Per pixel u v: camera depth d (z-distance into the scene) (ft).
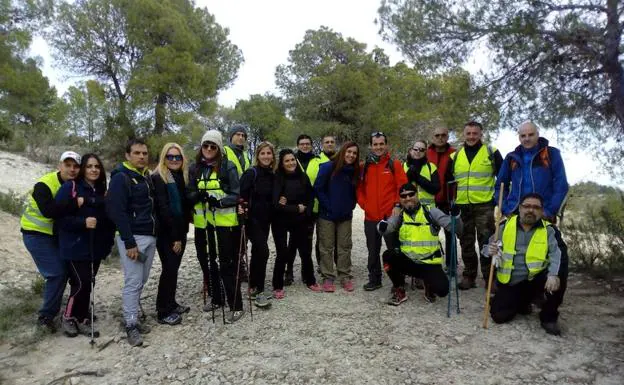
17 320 15.87
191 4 77.25
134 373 12.78
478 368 12.59
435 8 20.38
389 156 19.11
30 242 15.01
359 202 19.39
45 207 14.44
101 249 15.69
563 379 11.97
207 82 70.18
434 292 17.15
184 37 67.05
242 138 20.56
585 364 12.66
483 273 19.27
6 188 41.19
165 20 65.87
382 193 18.86
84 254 15.11
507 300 15.52
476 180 18.56
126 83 68.08
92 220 14.85
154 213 15.33
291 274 20.31
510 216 16.31
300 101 96.02
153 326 15.90
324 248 19.47
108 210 14.28
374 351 13.67
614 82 18.57
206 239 17.28
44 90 71.56
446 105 23.79
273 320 16.14
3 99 64.44
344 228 19.60
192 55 69.41
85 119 69.05
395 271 17.48
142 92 65.05
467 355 13.33
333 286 19.30
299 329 15.34
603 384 11.71
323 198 19.27
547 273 14.90
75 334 14.98
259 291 18.11
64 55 66.59
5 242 23.86
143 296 19.20
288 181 18.37
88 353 13.99
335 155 20.29
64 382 12.43
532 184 16.31
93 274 15.30
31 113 71.10
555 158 16.16
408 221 17.26
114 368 13.10
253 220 17.79
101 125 68.80
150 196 15.14
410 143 84.02
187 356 13.67
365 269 23.20
